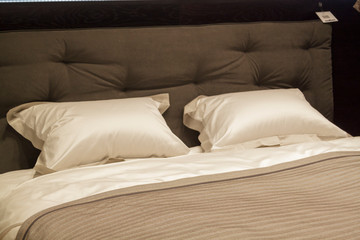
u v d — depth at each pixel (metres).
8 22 1.99
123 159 1.78
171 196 1.32
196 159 1.74
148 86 2.20
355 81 2.72
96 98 2.09
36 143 1.83
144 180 1.49
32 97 1.98
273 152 1.81
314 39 2.55
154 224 1.13
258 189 1.40
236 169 1.62
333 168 1.56
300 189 1.43
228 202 1.28
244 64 2.36
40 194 1.41
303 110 2.06
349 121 2.74
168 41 2.21
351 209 1.24
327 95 2.58
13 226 1.26
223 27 2.33
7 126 1.94
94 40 2.08
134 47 2.15
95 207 1.24
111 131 1.74
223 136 1.92
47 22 2.06
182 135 2.24
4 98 1.93
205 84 2.30
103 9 2.15
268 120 1.97
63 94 2.04
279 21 2.54
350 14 2.65
